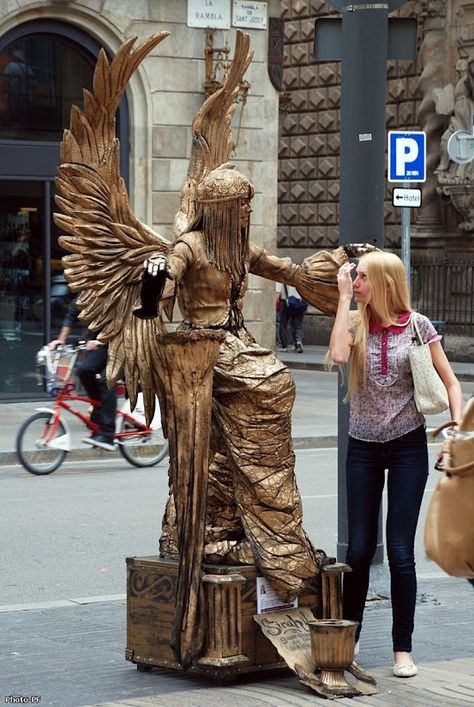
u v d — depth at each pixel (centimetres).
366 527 755
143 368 733
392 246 3472
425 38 3366
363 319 745
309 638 720
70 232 740
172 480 739
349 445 762
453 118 3294
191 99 2402
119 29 2333
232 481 726
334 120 3600
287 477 724
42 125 2320
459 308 3350
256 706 667
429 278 3416
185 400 703
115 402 1717
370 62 952
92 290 739
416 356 734
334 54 980
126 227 738
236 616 707
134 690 711
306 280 775
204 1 2389
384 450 747
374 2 949
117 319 738
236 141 2447
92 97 732
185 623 705
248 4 2438
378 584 972
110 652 800
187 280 724
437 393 731
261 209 2505
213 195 712
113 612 927
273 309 2517
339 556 964
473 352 3284
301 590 724
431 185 3391
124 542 1227
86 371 1694
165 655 729
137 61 734
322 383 2842
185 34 2386
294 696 689
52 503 1440
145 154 2373
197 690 703
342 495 962
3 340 2312
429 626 884
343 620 717
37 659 782
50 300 2331
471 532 593
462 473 591
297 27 3672
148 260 663
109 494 1508
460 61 3272
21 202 2311
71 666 764
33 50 2303
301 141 3694
